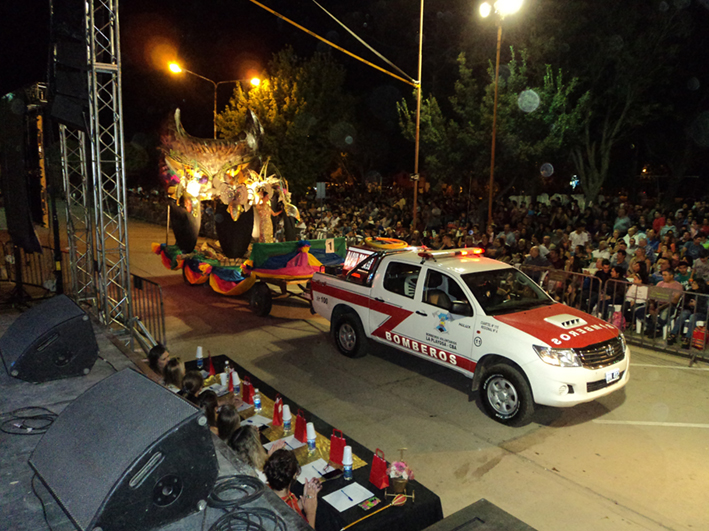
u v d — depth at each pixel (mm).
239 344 9297
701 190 29141
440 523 2734
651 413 6641
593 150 21062
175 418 2809
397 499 4043
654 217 16375
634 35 19094
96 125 7309
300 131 25031
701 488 5051
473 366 6617
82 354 5164
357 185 37219
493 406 6402
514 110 17453
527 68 18469
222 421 4461
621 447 5820
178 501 2832
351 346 8484
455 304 6617
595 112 20656
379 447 5809
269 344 9305
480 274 7098
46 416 4223
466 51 20938
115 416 2992
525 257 12109
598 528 4477
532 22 18406
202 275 12523
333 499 4117
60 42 7336
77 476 2777
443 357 7004
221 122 26969
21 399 4625
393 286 7793
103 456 2762
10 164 9875
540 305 7035
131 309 7758
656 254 11359
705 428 6242
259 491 3178
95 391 3309
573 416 6574
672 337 9312
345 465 4395
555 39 18016
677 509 4727
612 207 18125
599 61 18953
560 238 13195
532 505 4793
